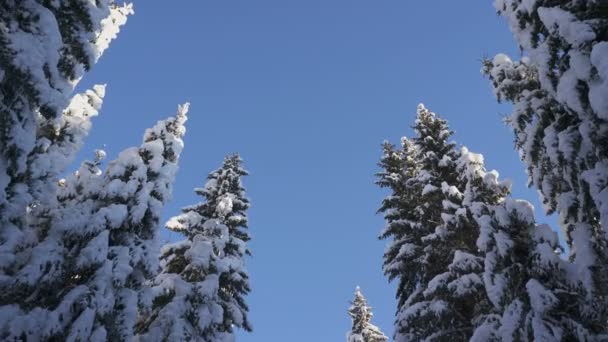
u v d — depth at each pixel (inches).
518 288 488.4
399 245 766.5
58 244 534.6
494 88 600.4
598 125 402.9
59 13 483.8
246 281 820.6
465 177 633.0
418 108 816.3
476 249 625.6
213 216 855.1
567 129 446.6
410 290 757.9
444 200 650.8
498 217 519.8
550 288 469.4
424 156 766.5
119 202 602.2
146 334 628.7
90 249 526.6
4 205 427.8
